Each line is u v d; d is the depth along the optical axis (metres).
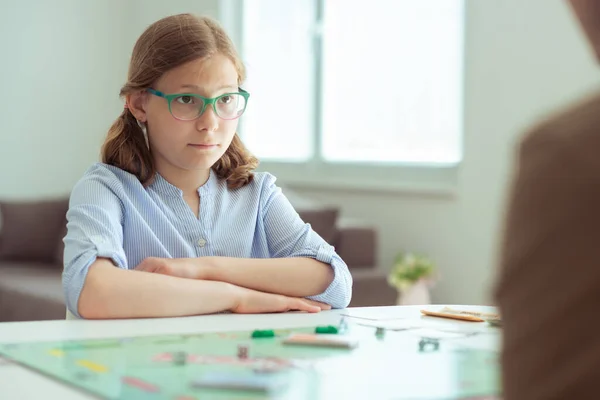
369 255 3.64
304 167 4.75
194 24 1.51
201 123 1.48
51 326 1.18
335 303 1.51
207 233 1.62
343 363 0.91
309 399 0.75
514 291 0.46
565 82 3.26
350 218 4.36
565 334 0.43
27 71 5.42
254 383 0.78
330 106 4.62
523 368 0.45
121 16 5.73
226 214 1.65
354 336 1.10
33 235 4.36
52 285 3.56
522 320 0.45
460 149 3.81
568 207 0.43
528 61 3.41
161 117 1.50
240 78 1.58
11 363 0.92
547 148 0.45
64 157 5.57
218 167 1.68
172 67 1.48
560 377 0.43
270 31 5.02
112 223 1.46
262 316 1.32
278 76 4.97
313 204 3.64
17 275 3.85
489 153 3.58
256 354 0.96
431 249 3.89
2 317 3.57
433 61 4.01
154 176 1.61
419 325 1.22
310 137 4.69
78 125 5.60
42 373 0.86
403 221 4.04
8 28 5.35
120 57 5.73
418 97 4.10
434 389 0.79
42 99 5.48
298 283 1.48
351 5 4.48
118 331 1.13
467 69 3.68
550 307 0.44
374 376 0.85
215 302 1.34
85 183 1.53
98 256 1.36
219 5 5.15
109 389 0.78
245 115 5.23
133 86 1.53
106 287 1.28
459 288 3.74
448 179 3.91
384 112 4.29
